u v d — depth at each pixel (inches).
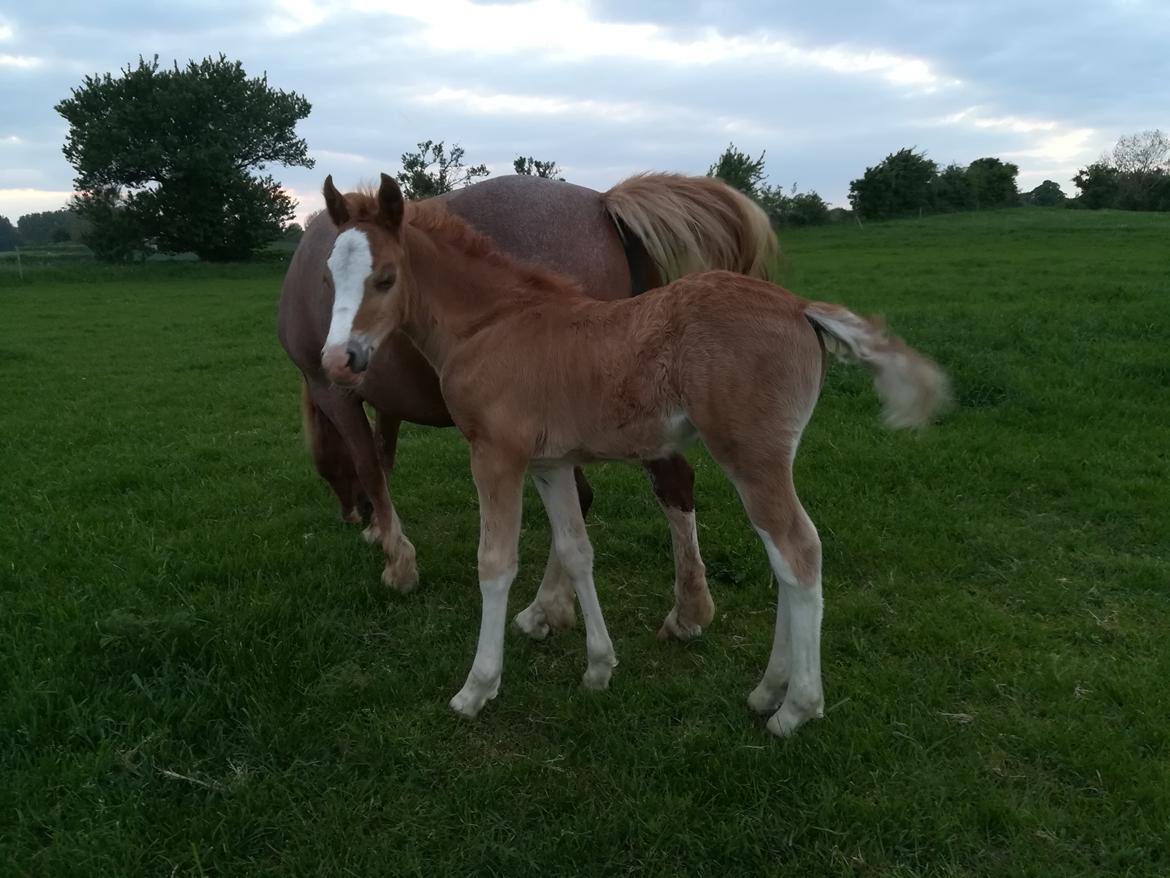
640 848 91.5
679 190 140.6
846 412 250.7
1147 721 106.3
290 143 1531.7
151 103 1375.5
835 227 1400.1
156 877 88.6
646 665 128.9
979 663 122.6
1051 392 251.8
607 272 139.3
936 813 93.3
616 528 177.6
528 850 91.4
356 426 151.6
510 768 103.3
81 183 1385.3
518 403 111.9
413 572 150.9
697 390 101.1
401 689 119.3
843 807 94.3
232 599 141.2
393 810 97.3
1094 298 419.8
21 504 197.2
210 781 100.3
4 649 126.6
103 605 138.6
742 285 103.7
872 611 137.1
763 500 102.2
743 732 108.3
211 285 1028.5
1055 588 143.3
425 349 125.5
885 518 173.0
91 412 302.5
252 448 249.4
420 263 118.9
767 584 151.1
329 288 137.2
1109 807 93.3
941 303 431.5
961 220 1355.8
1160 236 854.5
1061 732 105.3
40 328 569.3
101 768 101.1
